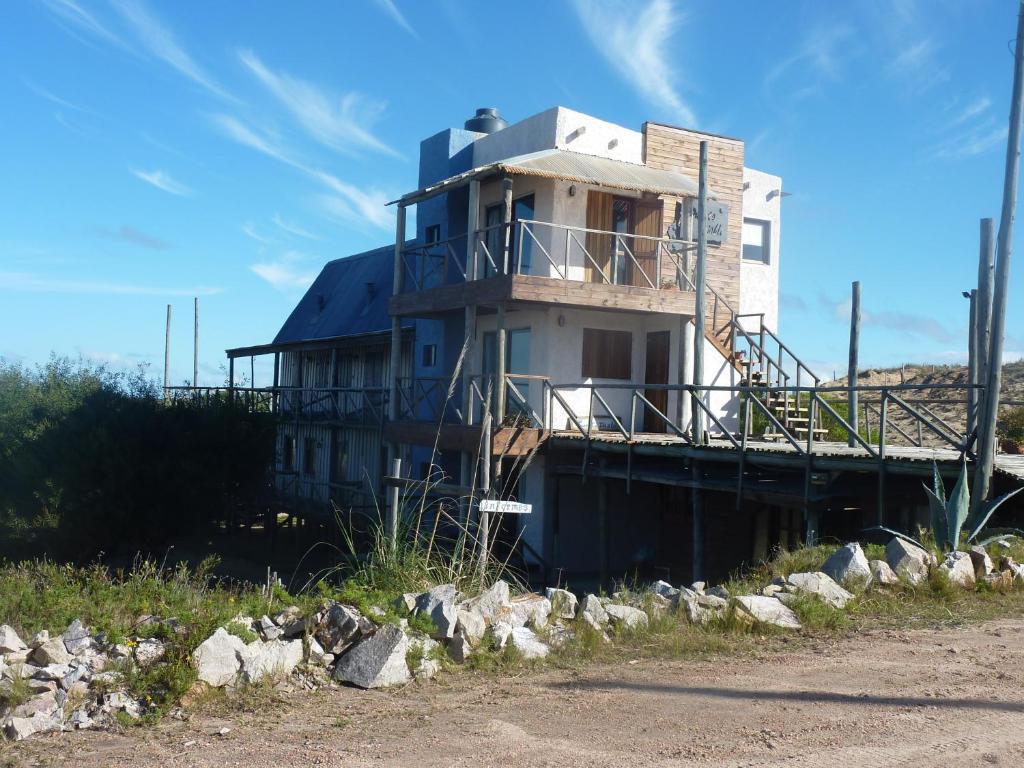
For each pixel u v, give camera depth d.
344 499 26.25
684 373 19.61
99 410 22.17
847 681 6.54
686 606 8.40
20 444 21.52
